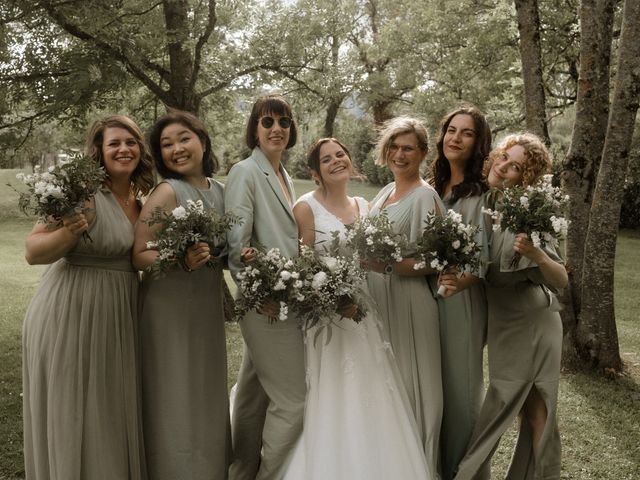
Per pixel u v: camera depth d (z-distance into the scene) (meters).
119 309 2.95
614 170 5.89
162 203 3.02
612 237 6.01
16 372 6.02
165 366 3.03
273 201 3.20
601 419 4.95
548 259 2.93
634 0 5.48
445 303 3.30
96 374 2.85
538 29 6.27
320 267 2.94
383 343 3.22
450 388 3.31
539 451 3.13
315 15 9.32
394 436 3.05
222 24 8.92
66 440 2.78
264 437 3.23
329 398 3.10
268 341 3.18
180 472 3.04
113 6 7.17
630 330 8.04
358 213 3.46
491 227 3.21
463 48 12.10
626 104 5.70
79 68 6.89
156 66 8.51
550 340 3.17
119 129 3.03
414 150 3.32
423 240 2.93
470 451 3.19
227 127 11.27
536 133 6.30
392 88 13.98
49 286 2.93
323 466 2.95
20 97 7.64
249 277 2.88
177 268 2.95
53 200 2.56
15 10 6.86
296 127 3.42
